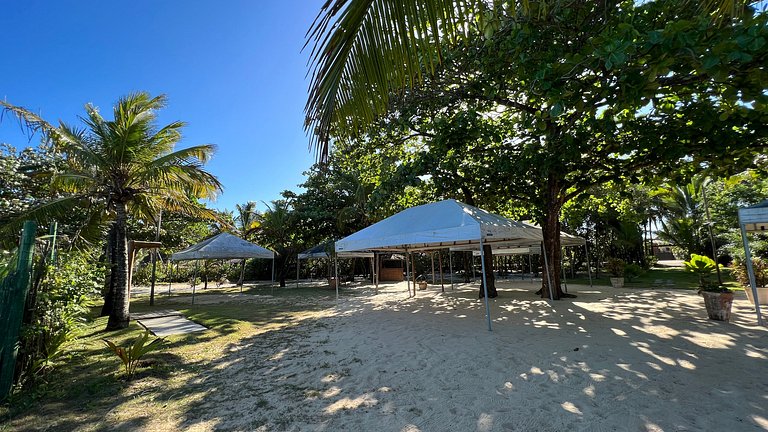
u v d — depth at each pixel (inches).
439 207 339.0
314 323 320.8
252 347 233.8
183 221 726.5
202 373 179.9
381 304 445.1
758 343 197.3
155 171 312.2
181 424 123.7
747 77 122.7
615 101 137.6
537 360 181.2
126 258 327.0
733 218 690.8
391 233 334.0
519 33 203.3
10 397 144.7
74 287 181.8
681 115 262.2
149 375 177.2
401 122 311.6
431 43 61.9
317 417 126.0
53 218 316.5
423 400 137.5
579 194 418.0
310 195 916.0
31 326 155.2
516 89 303.3
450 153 354.3
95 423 125.7
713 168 274.1
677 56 117.4
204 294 689.6
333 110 67.6
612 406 124.6
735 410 118.3
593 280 746.8
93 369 187.2
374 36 63.4
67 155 318.7
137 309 459.8
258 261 1194.6
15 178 354.6
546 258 423.2
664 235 880.9
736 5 100.7
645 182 338.3
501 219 343.3
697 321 261.6
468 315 328.2
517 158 352.5
